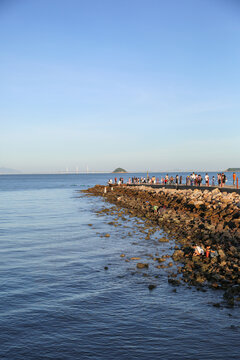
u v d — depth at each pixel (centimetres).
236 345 809
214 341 828
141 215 3312
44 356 775
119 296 1135
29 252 1825
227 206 2886
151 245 1956
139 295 1141
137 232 2419
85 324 931
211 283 1230
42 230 2594
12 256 1733
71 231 2533
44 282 1298
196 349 794
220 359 752
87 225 2836
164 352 784
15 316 988
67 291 1194
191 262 1492
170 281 1264
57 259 1662
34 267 1516
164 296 1124
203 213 2883
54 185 13612
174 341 832
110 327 912
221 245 1761
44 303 1085
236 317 955
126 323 934
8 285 1265
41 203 5291
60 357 771
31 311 1023
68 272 1430
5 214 3719
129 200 4938
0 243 2083
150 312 1001
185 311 1002
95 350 798
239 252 1555
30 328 912
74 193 7975
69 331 892
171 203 3966
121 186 8219
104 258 1669
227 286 1191
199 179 4916
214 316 963
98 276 1366
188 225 2494
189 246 1811
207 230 2186
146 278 1327
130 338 851
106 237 2252
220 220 2547
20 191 9112
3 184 15225
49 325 929
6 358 766
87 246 1969
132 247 1912
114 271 1434
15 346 820
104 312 1008
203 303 1057
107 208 4359
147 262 1575
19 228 2702
